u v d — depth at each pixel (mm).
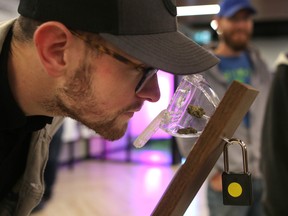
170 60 672
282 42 8547
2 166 896
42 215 3691
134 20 666
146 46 667
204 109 780
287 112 1521
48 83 750
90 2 657
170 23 728
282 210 1516
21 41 751
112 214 3785
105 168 6117
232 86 660
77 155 6691
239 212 2062
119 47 645
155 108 5977
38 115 853
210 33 7961
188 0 5215
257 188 2055
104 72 710
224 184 724
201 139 691
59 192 4520
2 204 966
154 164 6262
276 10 6516
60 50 702
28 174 961
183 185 708
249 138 2092
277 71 1587
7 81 779
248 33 2264
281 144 1520
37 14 708
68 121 5949
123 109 758
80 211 3857
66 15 675
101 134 793
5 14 4445
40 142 965
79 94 738
